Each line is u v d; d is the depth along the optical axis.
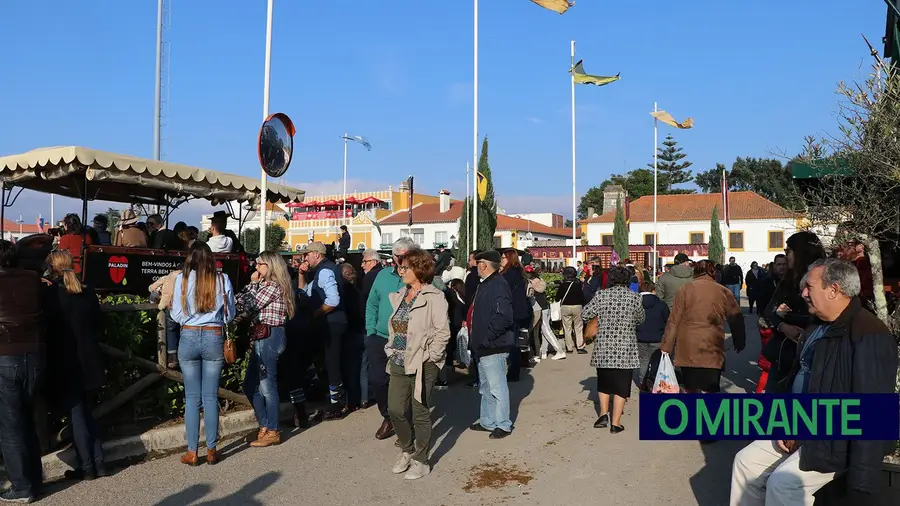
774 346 5.44
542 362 12.29
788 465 3.64
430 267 5.85
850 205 5.73
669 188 88.50
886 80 5.42
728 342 14.83
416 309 5.75
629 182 90.00
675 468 5.95
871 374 3.34
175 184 8.91
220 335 6.05
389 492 5.40
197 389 6.02
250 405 7.59
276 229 56.19
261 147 8.85
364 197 70.19
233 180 9.72
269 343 6.64
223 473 5.82
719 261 49.91
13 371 4.87
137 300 7.10
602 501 5.17
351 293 8.30
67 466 5.76
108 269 7.84
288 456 6.37
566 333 13.58
